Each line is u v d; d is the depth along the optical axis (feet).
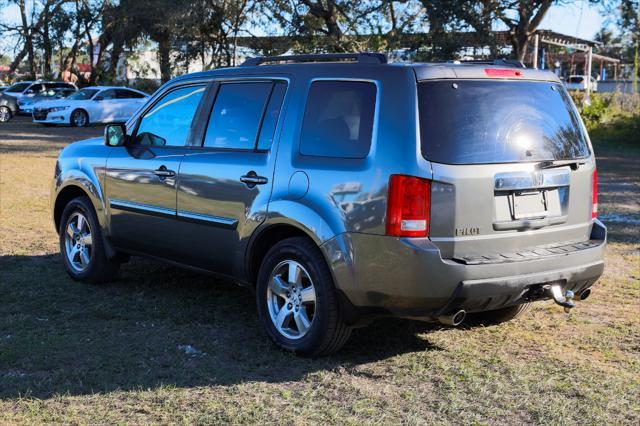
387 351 16.72
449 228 14.53
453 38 100.94
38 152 65.41
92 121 102.06
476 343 17.46
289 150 16.28
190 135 18.83
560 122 16.33
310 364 15.75
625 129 92.43
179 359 15.88
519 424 13.10
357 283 14.87
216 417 13.05
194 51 131.44
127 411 13.25
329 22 114.21
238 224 17.10
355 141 15.19
